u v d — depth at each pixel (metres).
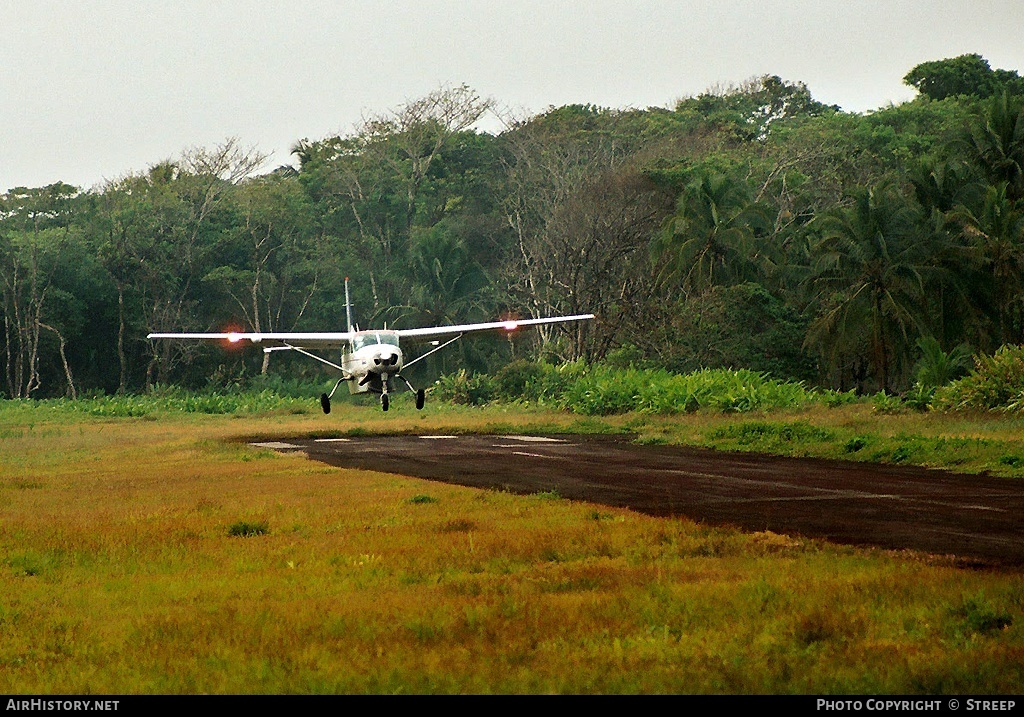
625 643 14.21
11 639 15.98
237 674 13.52
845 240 90.75
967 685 12.27
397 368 54.16
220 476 40.31
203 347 138.88
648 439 54.47
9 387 129.25
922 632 14.37
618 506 28.73
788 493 30.89
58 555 22.94
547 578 18.55
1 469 47.19
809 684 12.41
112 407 103.00
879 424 57.03
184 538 24.56
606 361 104.88
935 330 91.75
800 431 50.47
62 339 129.50
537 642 14.46
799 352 97.38
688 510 27.58
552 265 124.31
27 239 132.12
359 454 50.06
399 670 13.30
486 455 47.81
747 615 15.43
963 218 87.06
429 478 37.56
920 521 24.84
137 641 15.32
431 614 16.00
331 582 18.97
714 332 97.06
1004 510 26.62
